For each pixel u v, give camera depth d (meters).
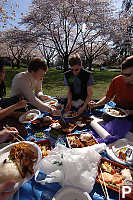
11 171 0.88
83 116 1.84
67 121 1.81
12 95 2.07
